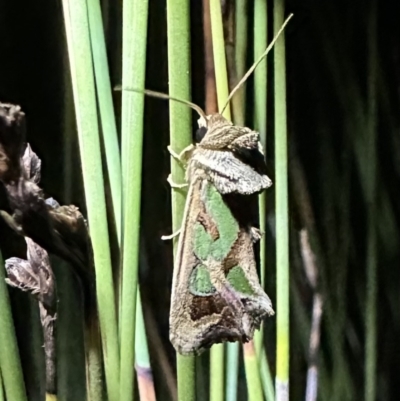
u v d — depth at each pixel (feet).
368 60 0.36
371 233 0.37
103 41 0.28
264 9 0.30
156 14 0.34
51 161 0.36
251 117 0.33
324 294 0.37
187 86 0.28
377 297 0.39
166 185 0.36
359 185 0.38
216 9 0.29
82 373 0.36
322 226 0.38
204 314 0.29
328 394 0.37
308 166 0.38
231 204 0.30
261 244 0.31
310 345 0.36
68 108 0.34
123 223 0.28
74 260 0.26
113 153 0.28
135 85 0.27
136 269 0.28
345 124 0.37
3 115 0.24
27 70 0.36
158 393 0.36
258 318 0.30
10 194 0.24
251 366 0.30
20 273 0.26
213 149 0.29
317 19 0.37
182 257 0.29
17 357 0.28
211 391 0.30
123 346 0.28
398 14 0.37
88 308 0.27
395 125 0.38
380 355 0.40
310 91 0.37
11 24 0.36
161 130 0.36
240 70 0.30
